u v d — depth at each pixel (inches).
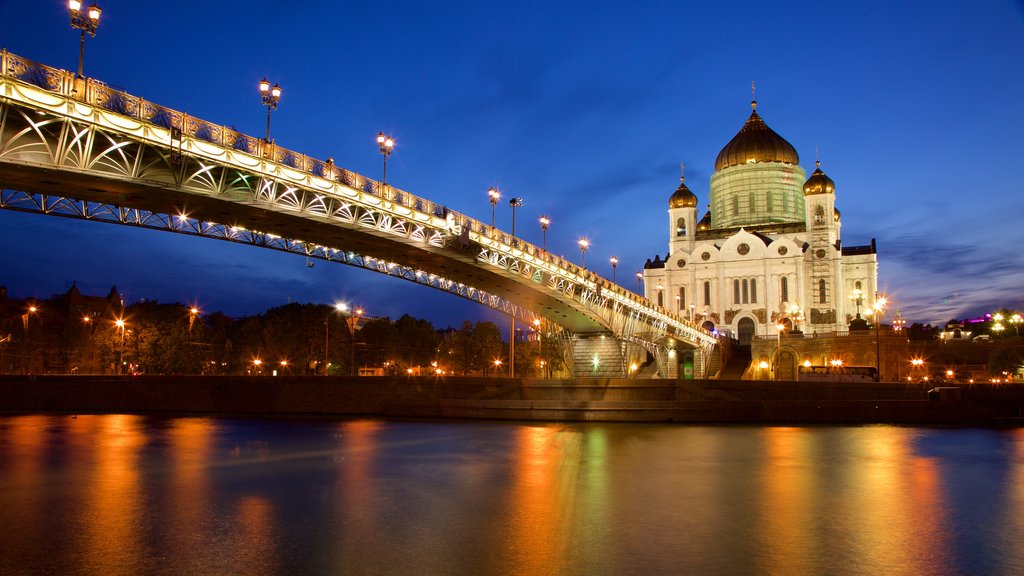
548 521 900.0
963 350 4559.5
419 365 5241.1
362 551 758.5
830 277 6067.9
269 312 5206.7
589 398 2839.6
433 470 1322.6
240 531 845.8
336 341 4559.5
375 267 2819.9
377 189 2263.8
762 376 4913.9
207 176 1812.3
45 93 1424.7
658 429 2199.8
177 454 1535.4
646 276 6688.0
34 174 1549.0
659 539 810.8
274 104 1929.1
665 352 4889.3
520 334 5935.0
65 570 692.7
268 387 2810.0
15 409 2844.5
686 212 6712.6
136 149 1654.8
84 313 5324.8
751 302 6141.7
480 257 2800.2
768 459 1481.3
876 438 1934.1
